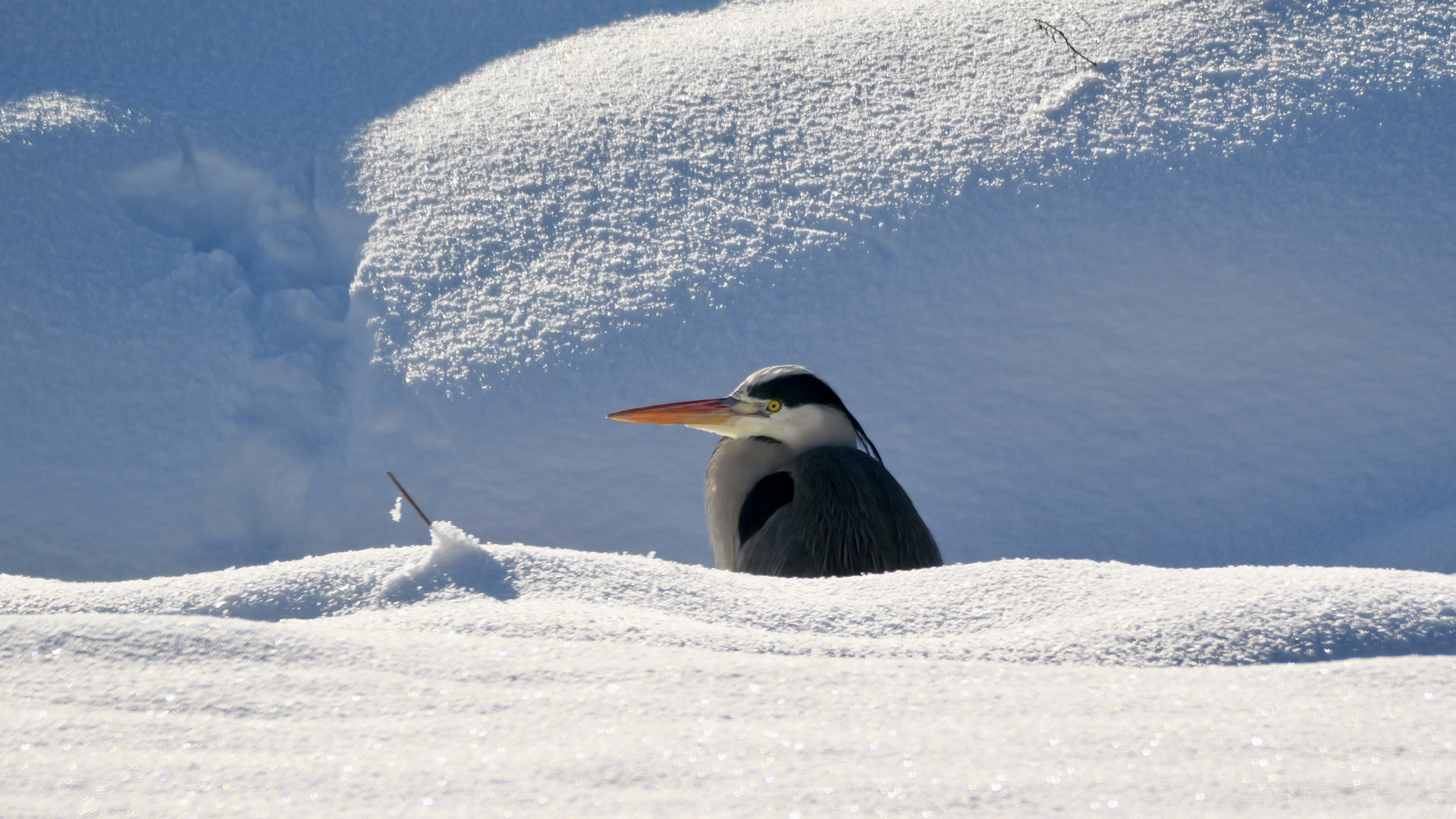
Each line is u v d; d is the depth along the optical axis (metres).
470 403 11.07
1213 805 2.29
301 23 15.58
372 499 10.75
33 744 2.56
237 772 2.41
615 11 16.22
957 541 10.06
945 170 12.66
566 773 2.41
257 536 10.90
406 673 3.04
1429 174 12.22
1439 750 2.58
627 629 3.49
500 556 4.20
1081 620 3.68
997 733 2.68
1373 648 3.38
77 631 3.19
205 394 11.29
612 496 10.52
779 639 3.46
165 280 12.16
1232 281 11.50
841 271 11.87
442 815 2.21
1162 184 12.30
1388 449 10.24
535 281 11.98
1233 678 3.12
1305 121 12.80
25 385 11.23
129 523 10.55
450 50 15.41
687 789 2.34
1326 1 14.38
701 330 11.46
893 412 10.85
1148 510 10.16
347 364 11.77
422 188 13.07
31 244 12.20
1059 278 11.67
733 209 12.55
